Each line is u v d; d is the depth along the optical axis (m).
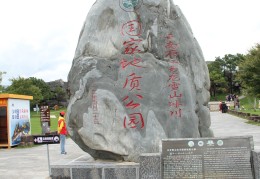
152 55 9.20
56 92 74.62
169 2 9.88
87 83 8.73
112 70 8.89
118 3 9.29
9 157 16.27
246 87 33.16
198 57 10.00
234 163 6.70
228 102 64.62
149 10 9.44
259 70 30.77
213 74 77.56
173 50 9.51
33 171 12.40
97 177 8.15
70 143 21.72
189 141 6.88
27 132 21.95
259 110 45.56
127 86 8.80
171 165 6.79
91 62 8.94
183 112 9.20
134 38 9.12
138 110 8.69
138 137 8.52
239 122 31.28
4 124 20.59
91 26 9.24
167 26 9.59
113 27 9.16
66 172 8.30
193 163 6.76
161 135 8.66
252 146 6.81
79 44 9.34
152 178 6.72
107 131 8.45
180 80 9.31
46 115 22.34
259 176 6.55
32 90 63.03
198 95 9.88
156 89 8.96
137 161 8.42
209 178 6.68
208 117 9.99
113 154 8.52
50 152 17.61
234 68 80.94
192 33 10.20
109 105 8.55
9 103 19.91
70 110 8.74
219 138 6.85
